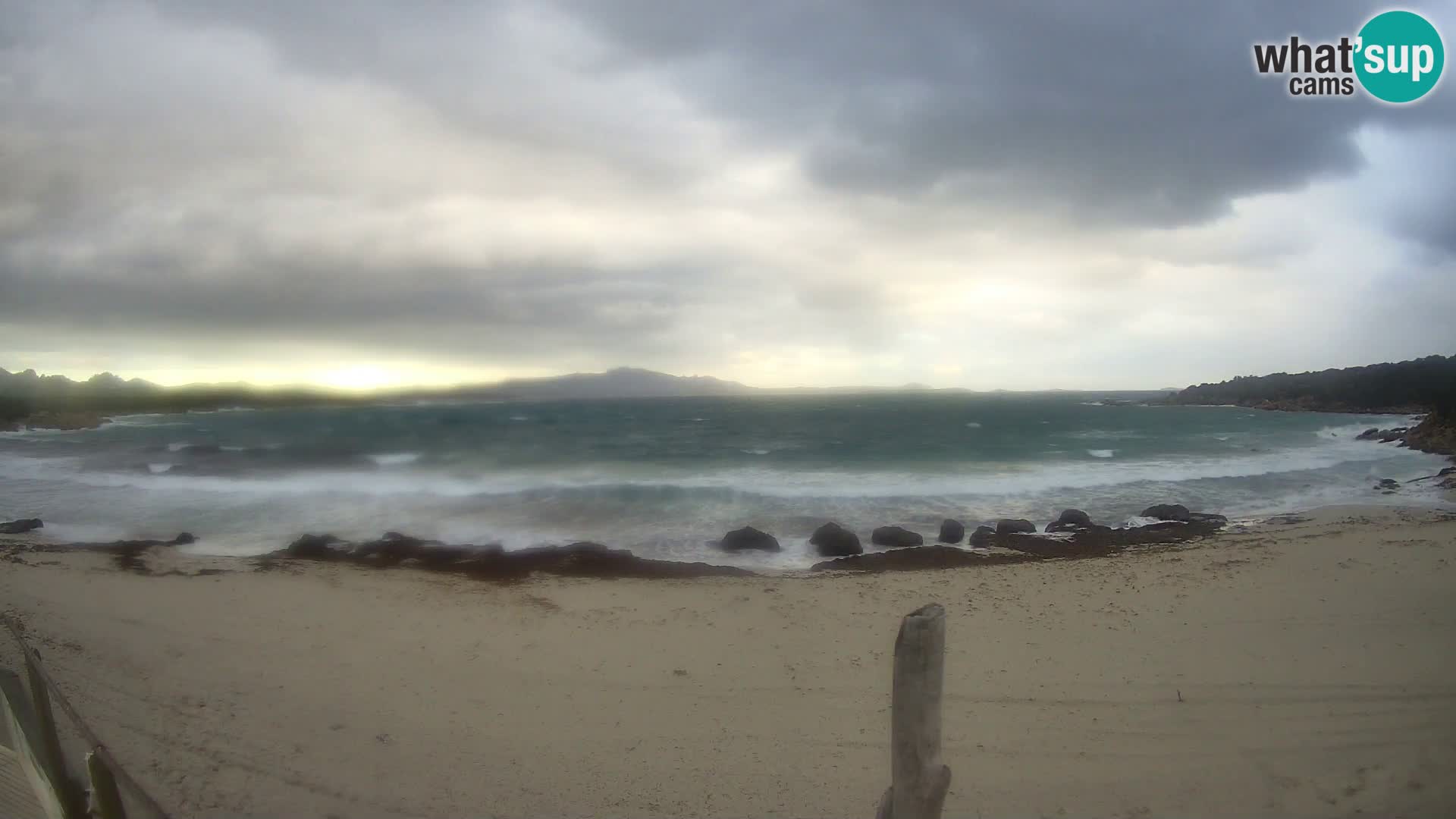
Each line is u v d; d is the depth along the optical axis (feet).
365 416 265.54
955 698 26.61
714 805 20.51
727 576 46.68
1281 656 29.53
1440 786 20.08
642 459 105.91
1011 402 493.36
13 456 112.37
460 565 49.24
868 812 20.08
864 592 41.45
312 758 22.89
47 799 10.76
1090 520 64.54
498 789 21.31
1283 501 75.10
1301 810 19.44
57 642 32.65
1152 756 22.45
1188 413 282.77
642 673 29.60
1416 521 59.82
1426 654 28.96
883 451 116.98
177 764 22.27
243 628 35.19
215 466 98.02
